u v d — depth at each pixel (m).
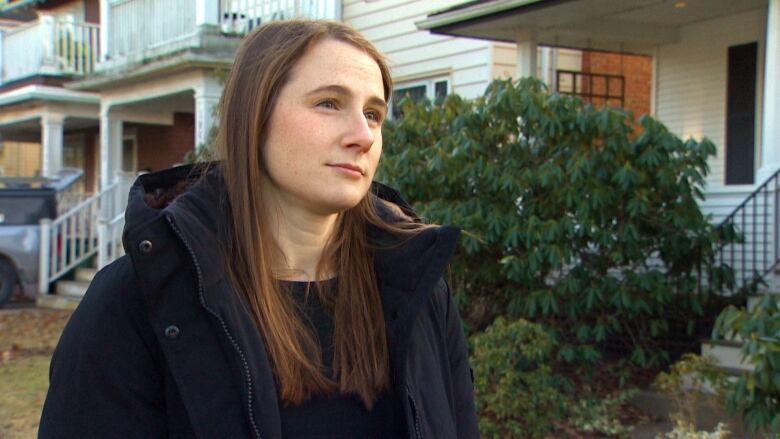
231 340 1.29
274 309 1.41
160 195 1.54
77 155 21.02
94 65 16.02
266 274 1.43
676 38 9.51
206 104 11.72
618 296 5.91
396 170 6.29
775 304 4.39
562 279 5.99
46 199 12.20
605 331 6.05
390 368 1.52
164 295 1.29
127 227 1.27
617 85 11.11
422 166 6.29
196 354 1.28
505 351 5.44
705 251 6.28
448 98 6.60
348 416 1.43
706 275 6.61
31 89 16.12
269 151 1.45
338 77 1.43
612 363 6.46
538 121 6.10
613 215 6.14
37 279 12.08
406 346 1.50
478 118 6.22
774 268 6.72
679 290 6.32
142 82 13.37
